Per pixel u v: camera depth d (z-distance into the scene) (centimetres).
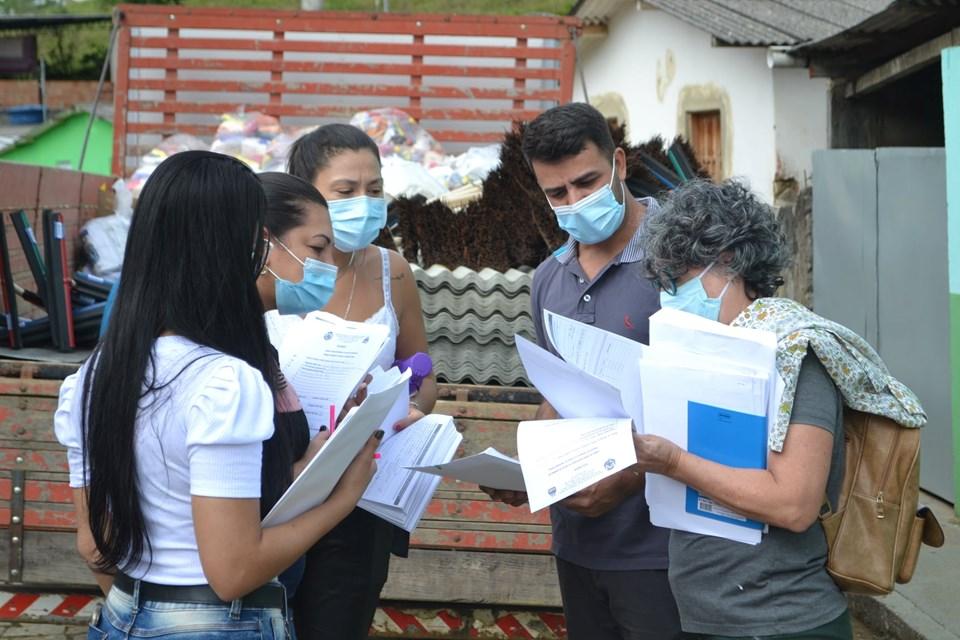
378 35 1024
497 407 394
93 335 530
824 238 859
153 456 227
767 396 250
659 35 1300
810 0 1057
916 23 805
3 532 402
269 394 231
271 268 289
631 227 339
